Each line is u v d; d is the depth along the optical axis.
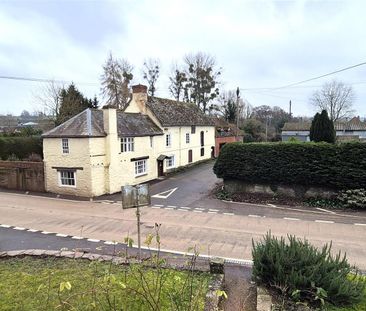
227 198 20.38
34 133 40.91
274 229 14.20
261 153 20.22
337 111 61.47
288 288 6.94
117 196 22.34
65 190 22.97
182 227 14.55
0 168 25.25
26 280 7.54
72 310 5.22
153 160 28.66
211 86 56.41
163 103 34.91
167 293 6.37
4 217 16.66
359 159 17.94
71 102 41.56
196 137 38.50
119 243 12.54
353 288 6.83
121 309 5.64
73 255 9.20
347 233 13.62
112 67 50.47
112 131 23.03
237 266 9.63
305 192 19.58
